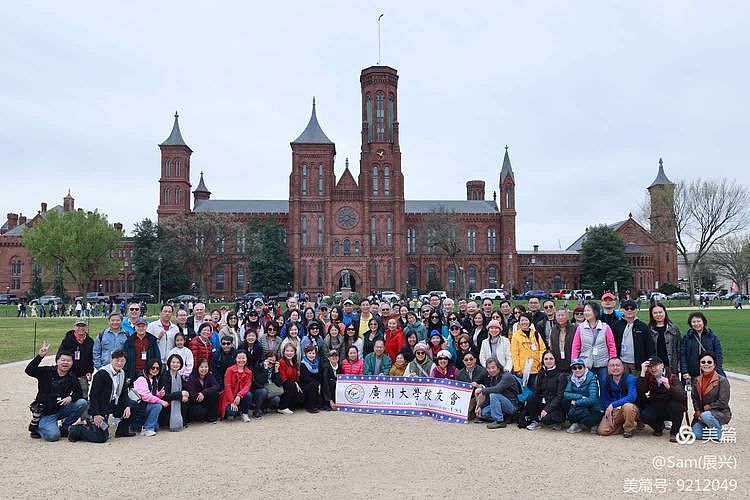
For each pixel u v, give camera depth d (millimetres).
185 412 14688
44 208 125562
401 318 19609
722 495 9297
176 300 88125
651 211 85938
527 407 14266
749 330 36375
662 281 112625
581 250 106938
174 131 108625
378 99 102812
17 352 29734
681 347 13492
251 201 113938
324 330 19672
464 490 9516
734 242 101500
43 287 109125
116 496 9320
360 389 16562
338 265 96625
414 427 14477
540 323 15680
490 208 116250
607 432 13281
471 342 16391
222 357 16172
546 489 9562
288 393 16266
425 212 112750
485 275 110062
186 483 9961
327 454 11828
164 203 106875
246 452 12008
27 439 13234
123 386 13641
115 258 104375
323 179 100125
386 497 9195
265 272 94438
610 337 13688
